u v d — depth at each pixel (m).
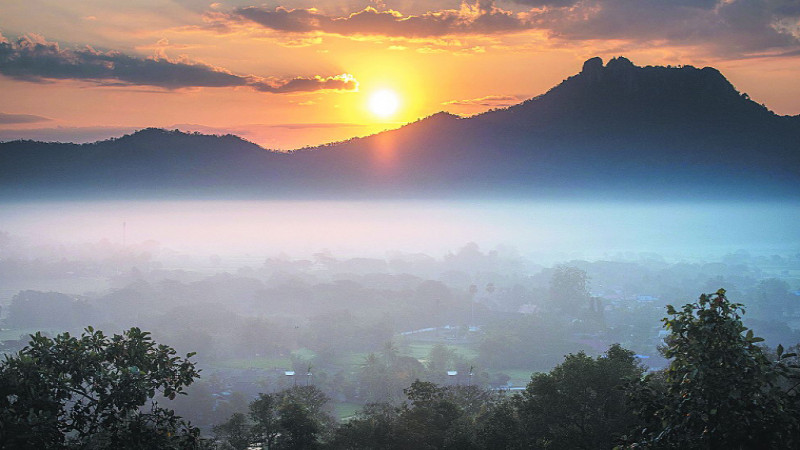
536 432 31.56
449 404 35.19
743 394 14.16
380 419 36.31
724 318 14.61
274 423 38.69
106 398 18.28
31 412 16.89
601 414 30.80
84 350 18.72
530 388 32.66
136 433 18.11
